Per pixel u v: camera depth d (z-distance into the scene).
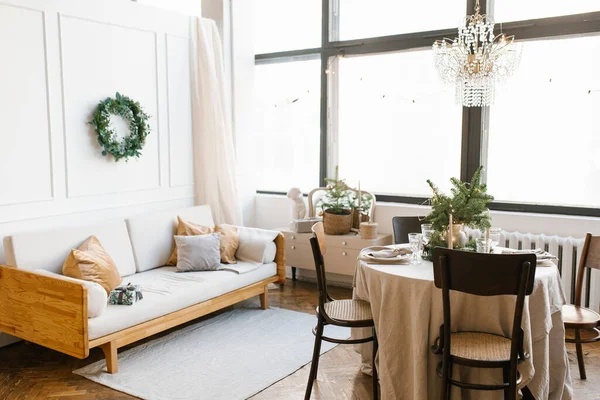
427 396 2.78
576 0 4.45
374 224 5.00
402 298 2.85
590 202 4.55
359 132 5.59
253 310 4.77
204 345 3.98
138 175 4.84
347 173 5.71
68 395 3.23
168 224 4.71
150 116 4.85
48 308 3.40
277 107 6.09
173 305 3.84
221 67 5.44
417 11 5.19
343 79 5.61
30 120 3.98
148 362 3.68
